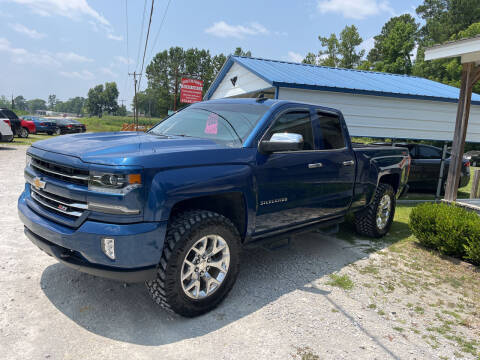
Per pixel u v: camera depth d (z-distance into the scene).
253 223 3.35
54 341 2.58
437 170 10.12
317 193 4.06
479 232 4.57
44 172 2.97
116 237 2.49
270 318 3.06
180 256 2.73
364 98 9.38
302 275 4.05
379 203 5.41
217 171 2.96
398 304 3.52
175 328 2.83
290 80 8.66
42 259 3.98
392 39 48.69
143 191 2.54
